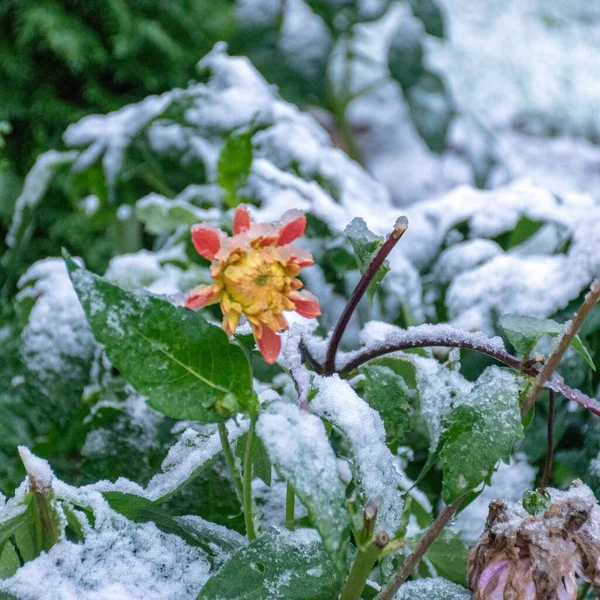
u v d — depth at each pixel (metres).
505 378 1.01
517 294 1.36
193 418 0.97
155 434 1.28
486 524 1.02
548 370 0.99
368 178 2.09
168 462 1.09
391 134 3.96
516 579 0.99
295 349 1.03
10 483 1.28
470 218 1.61
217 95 1.92
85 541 1.05
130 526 1.06
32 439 1.30
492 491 1.28
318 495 0.92
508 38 5.09
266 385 1.30
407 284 1.47
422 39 3.04
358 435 0.99
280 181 1.65
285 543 1.00
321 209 1.57
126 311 0.96
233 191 1.56
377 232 1.57
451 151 3.88
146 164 1.88
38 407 1.31
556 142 4.62
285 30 3.04
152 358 0.96
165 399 0.97
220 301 0.96
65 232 2.24
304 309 0.97
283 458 0.93
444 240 1.61
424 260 1.59
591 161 4.34
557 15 5.32
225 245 0.95
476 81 4.80
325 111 3.59
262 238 0.96
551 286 1.35
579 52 5.13
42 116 2.33
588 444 1.29
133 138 1.88
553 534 0.99
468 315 1.35
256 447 1.06
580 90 4.93
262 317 0.95
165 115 1.89
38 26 2.22
